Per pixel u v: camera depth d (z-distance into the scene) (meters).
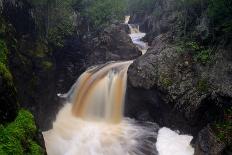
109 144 17.05
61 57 25.58
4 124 12.34
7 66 14.23
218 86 16.52
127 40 30.61
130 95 20.05
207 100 16.70
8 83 12.95
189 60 18.77
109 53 29.56
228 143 14.30
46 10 24.12
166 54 19.47
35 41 19.59
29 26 19.14
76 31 31.16
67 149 16.72
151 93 19.06
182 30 21.69
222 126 15.23
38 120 17.64
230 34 17.16
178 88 17.95
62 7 28.34
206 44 18.86
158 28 36.75
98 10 39.41
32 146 12.46
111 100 20.86
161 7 43.69
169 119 18.38
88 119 20.42
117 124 19.41
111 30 30.89
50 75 19.80
